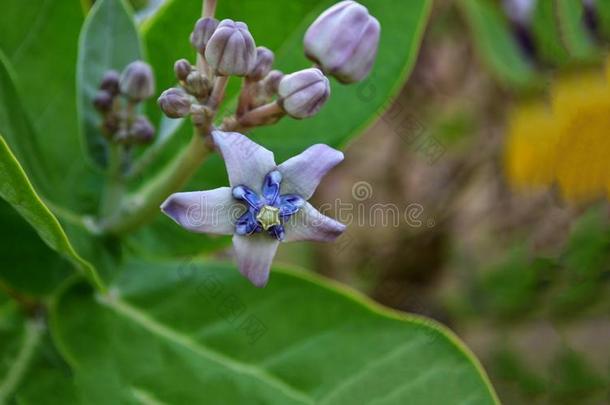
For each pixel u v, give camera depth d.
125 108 0.51
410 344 0.52
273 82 0.48
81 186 0.53
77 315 0.53
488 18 0.64
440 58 0.72
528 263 0.64
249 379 0.52
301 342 0.53
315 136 0.52
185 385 0.52
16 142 0.50
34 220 0.48
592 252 0.63
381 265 0.70
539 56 0.63
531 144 0.64
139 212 0.51
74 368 0.52
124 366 0.52
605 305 0.64
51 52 0.54
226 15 0.53
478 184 0.71
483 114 0.71
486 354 0.65
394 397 0.52
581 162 0.62
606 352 0.65
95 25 0.52
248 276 0.46
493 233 0.69
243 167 0.46
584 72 0.61
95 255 0.52
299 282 0.53
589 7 0.60
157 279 0.53
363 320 0.53
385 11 0.53
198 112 0.48
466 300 0.66
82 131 0.52
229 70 0.47
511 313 0.65
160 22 0.53
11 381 0.52
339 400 0.52
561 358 0.64
